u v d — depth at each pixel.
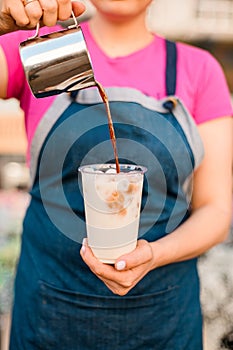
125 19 1.53
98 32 1.62
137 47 1.60
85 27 1.64
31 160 1.56
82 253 1.25
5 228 3.50
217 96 1.62
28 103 1.53
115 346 1.56
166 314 1.58
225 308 2.81
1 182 5.16
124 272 1.24
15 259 3.11
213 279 3.00
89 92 1.50
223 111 1.62
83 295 1.53
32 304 1.57
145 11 1.59
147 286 1.54
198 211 1.59
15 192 4.43
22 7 1.15
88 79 1.19
